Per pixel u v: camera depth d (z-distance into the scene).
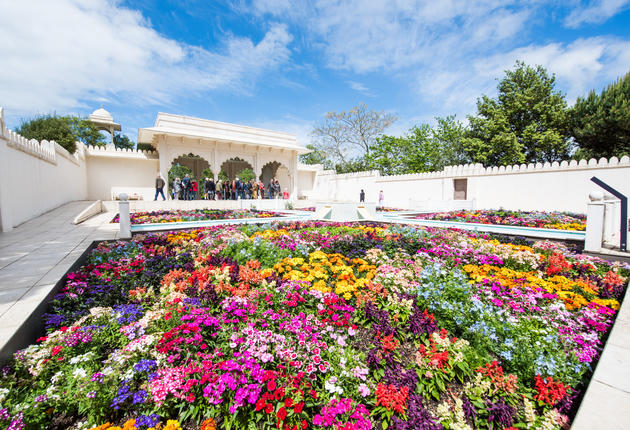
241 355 1.96
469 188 13.98
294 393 1.76
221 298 2.82
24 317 2.23
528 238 6.36
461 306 2.60
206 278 3.22
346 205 8.50
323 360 2.04
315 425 1.69
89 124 20.38
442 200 14.04
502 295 3.00
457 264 4.04
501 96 21.69
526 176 12.02
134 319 2.54
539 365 2.03
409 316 2.60
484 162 21.80
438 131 28.44
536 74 20.66
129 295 3.06
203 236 5.72
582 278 3.60
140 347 2.01
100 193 16.42
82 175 15.01
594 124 15.64
